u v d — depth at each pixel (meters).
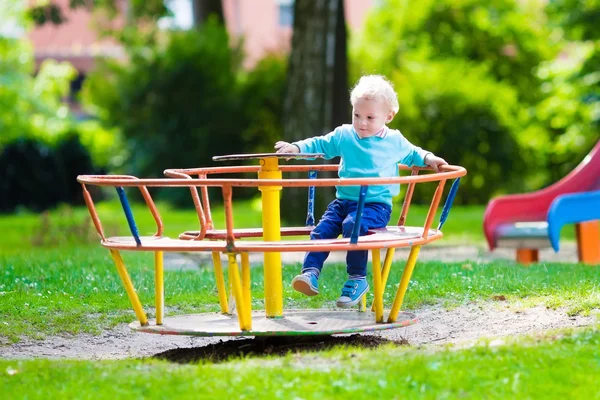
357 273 6.71
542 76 31.52
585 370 5.37
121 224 20.84
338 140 6.80
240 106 27.42
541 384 5.16
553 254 15.52
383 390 5.06
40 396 5.21
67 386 5.38
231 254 6.03
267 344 6.96
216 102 27.33
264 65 27.91
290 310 7.47
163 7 28.66
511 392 5.05
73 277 10.09
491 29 34.44
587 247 13.41
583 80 28.75
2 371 5.81
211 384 5.25
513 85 34.41
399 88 26.70
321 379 5.27
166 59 27.42
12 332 7.70
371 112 6.71
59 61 44.72
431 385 5.16
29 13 25.12
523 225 13.20
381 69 28.25
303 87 18.97
